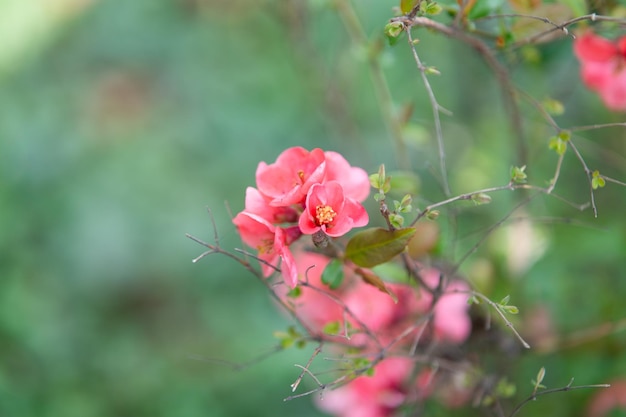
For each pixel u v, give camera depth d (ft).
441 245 2.16
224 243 4.36
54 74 5.30
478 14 1.97
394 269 2.02
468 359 2.17
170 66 5.16
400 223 1.74
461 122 2.95
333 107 3.24
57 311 4.05
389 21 1.78
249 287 4.16
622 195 2.58
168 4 5.28
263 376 3.44
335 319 2.19
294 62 4.02
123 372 3.80
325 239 1.75
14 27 5.37
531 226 2.36
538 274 2.36
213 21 5.08
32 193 4.62
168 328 4.19
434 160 2.89
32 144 4.83
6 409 3.29
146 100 5.14
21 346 3.57
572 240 2.38
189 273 4.39
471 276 2.24
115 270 4.44
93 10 5.47
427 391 2.17
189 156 4.75
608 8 2.08
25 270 3.97
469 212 2.47
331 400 2.27
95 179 4.75
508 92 2.20
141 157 4.80
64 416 3.42
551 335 2.30
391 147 3.76
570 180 2.61
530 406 2.28
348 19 2.54
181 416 3.44
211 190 4.58
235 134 4.63
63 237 4.49
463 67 2.91
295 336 2.01
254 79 4.68
